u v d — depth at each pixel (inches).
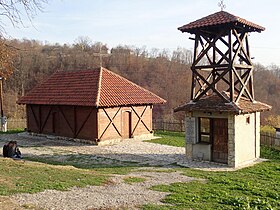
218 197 390.9
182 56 2625.5
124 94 1047.6
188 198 378.3
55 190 381.7
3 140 1051.3
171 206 341.1
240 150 653.3
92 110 964.0
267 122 1608.0
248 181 502.9
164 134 1176.2
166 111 2039.9
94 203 341.4
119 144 956.0
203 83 732.0
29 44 2310.5
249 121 684.7
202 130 701.9
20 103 1186.0
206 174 559.8
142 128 1087.6
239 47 660.7
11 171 460.1
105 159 738.8
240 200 366.9
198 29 683.4
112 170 599.8
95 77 1080.8
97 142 948.6
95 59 2728.8
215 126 674.2
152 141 1012.5
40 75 2345.0
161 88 2231.8
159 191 409.7
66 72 1218.6
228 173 577.9
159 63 2586.1
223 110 624.4
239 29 678.5
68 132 1042.7
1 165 497.0
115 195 378.6
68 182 423.8
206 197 388.2
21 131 1278.3
